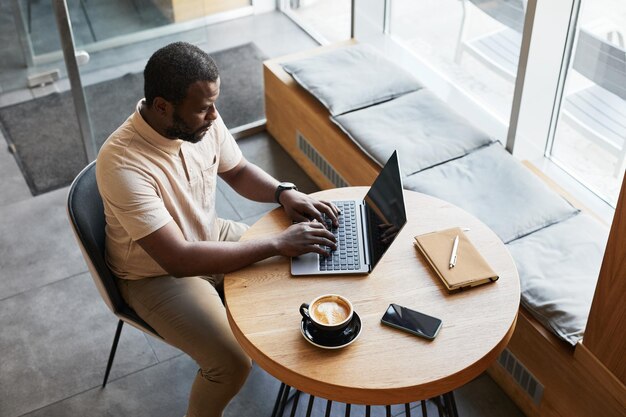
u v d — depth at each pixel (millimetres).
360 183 2953
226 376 2047
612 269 1877
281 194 2211
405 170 2703
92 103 3340
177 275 1994
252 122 3676
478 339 1771
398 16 3510
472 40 3051
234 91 3842
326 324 1733
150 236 1955
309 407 2066
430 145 2803
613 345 1960
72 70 3219
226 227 2420
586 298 2193
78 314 2762
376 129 2902
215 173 2221
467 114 3117
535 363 2256
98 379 2521
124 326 2711
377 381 1673
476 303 1867
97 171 1976
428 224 2127
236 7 4453
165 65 1871
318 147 3197
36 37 3611
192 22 3389
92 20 3164
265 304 1875
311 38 4285
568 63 2688
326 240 1991
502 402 2430
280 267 1987
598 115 2633
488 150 2773
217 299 2141
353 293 1898
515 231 2438
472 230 2100
